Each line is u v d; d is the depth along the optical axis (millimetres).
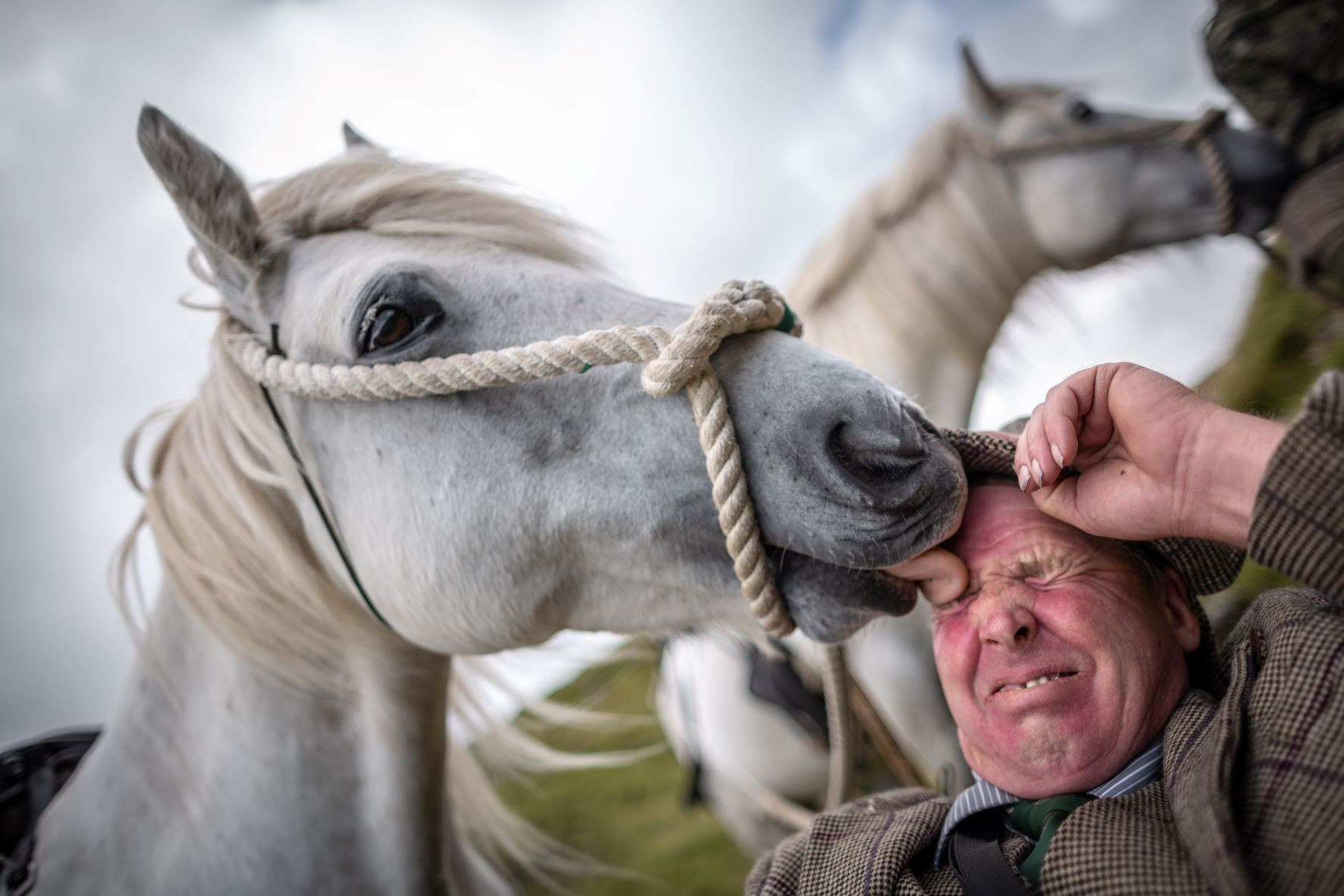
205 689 1084
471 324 923
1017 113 2107
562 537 911
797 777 2010
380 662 1071
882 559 760
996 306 2045
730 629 981
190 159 935
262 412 990
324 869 1061
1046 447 635
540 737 3994
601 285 980
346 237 1026
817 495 788
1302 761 549
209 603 1034
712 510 859
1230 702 623
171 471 1073
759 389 825
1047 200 2041
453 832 1302
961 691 718
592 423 886
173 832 1066
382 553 964
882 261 1957
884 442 761
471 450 907
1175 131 2096
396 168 1102
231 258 968
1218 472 579
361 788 1088
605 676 2680
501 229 1045
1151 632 683
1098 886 593
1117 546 720
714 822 3543
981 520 758
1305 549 529
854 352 1943
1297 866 525
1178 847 588
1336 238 1612
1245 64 1673
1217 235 2143
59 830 1108
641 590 948
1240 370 2400
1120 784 670
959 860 693
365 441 946
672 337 840
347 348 913
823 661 1164
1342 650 576
